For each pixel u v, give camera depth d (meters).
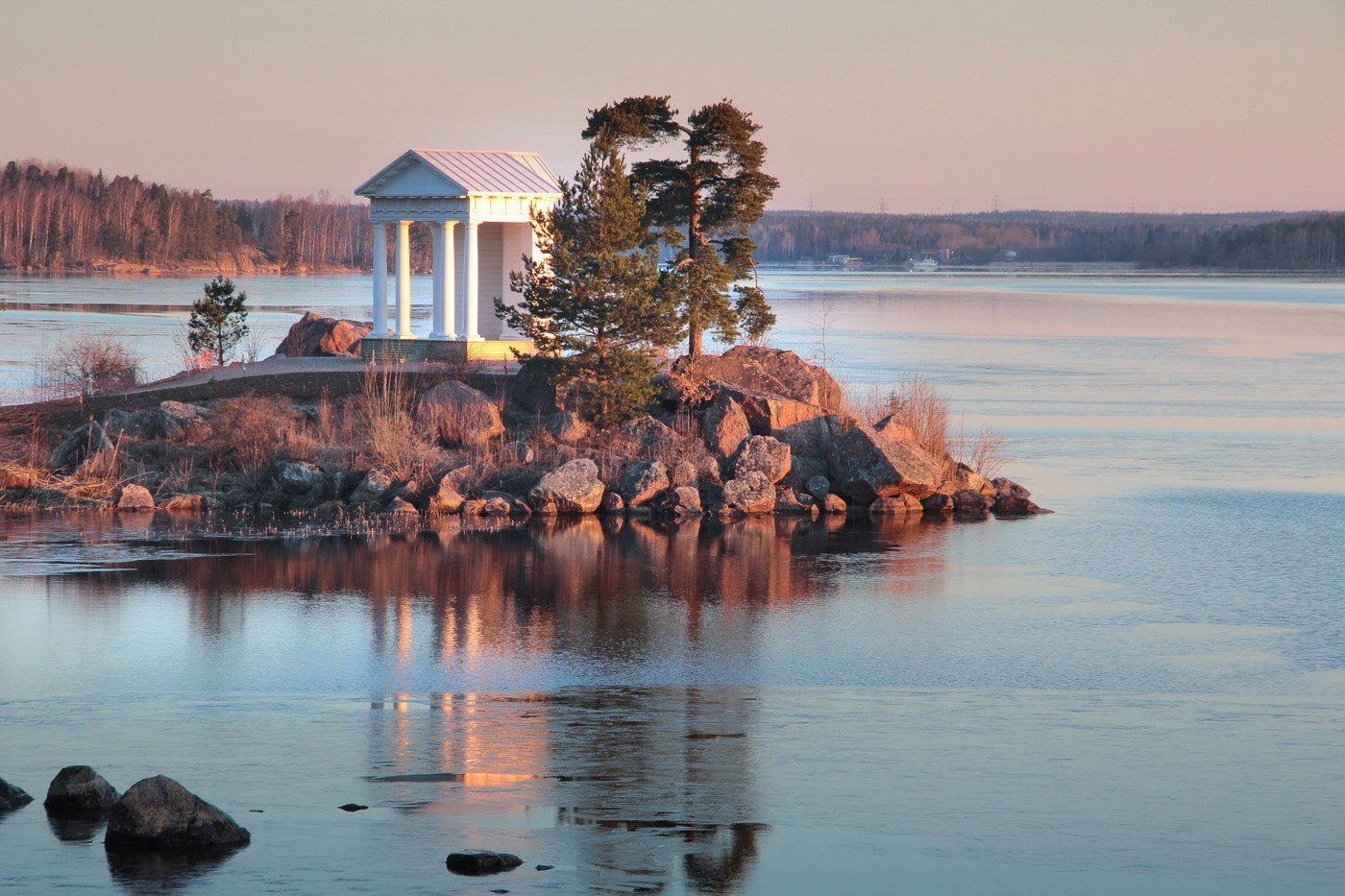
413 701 90.00
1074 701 92.19
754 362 191.88
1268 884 61.94
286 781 73.50
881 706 90.00
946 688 95.44
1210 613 121.19
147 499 162.25
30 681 94.62
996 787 73.62
